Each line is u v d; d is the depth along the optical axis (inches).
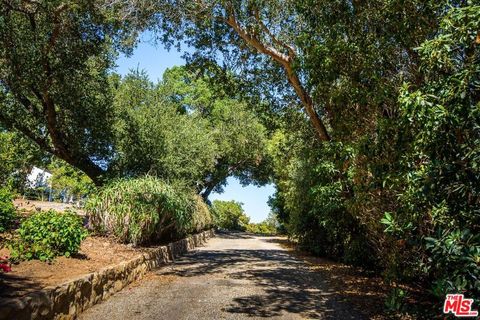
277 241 935.7
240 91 544.7
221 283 322.0
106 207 389.7
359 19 239.3
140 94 571.5
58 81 462.9
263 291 294.7
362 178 233.5
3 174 526.9
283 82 529.3
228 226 1590.8
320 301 267.1
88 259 285.1
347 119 258.8
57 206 626.2
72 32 462.3
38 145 544.4
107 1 425.7
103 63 546.6
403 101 149.3
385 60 220.8
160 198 420.2
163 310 230.2
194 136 605.9
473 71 128.7
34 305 166.4
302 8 275.6
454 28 141.8
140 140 534.0
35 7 422.0
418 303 208.8
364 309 247.0
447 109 134.2
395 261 215.2
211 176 1188.5
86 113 507.5
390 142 188.4
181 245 550.3
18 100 478.0
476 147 131.9
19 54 418.9
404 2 194.5
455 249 129.6
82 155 532.1
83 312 218.2
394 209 214.4
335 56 233.6
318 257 549.3
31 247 250.4
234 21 431.2
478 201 140.4
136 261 326.3
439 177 140.1
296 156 652.7
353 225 379.2
